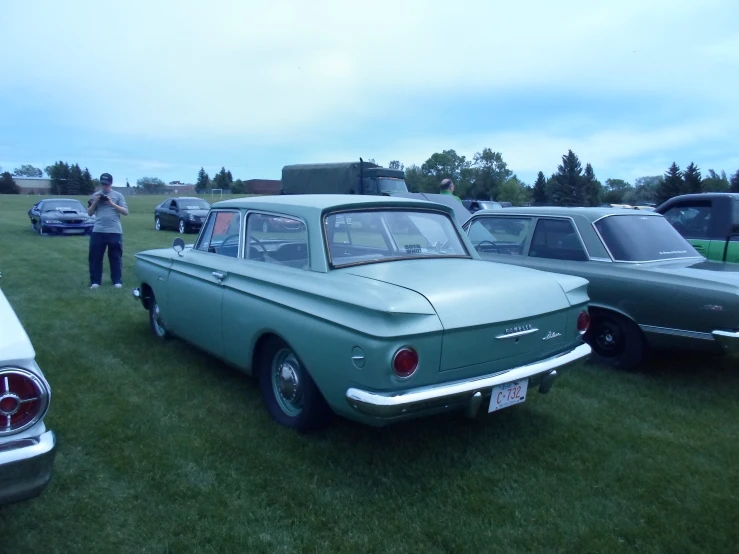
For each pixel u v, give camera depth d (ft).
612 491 10.34
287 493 10.05
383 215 13.24
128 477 10.48
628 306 16.10
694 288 14.76
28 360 7.50
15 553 8.39
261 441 11.93
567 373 16.56
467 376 10.32
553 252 18.28
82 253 44.70
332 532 9.02
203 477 10.50
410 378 9.61
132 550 8.52
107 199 28.25
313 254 11.91
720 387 15.67
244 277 13.25
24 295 26.58
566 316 11.94
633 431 12.82
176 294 16.35
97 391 14.57
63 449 11.44
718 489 10.44
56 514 9.32
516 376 10.74
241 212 14.60
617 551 8.69
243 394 14.49
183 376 15.75
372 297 9.95
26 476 7.36
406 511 9.58
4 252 44.62
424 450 11.70
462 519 9.37
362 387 9.78
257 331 12.54
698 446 12.14
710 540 8.98
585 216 17.87
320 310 10.78
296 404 12.31
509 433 12.58
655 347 16.06
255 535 8.90
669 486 10.53
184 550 8.57
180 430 12.39
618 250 16.84
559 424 13.10
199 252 16.14
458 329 9.96
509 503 9.86
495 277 11.76
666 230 18.40
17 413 7.36
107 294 27.14
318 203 12.62
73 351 17.87
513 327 10.78
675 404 14.44
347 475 10.65
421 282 10.86
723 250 22.33
